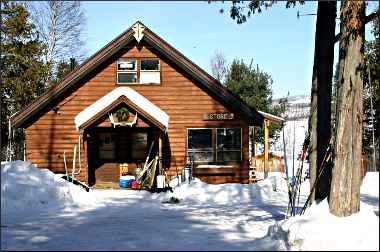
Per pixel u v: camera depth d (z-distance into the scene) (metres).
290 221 9.49
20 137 35.62
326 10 11.38
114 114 21.41
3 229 10.86
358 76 9.35
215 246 9.02
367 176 21.42
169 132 22.77
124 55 22.94
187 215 13.56
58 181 16.36
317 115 11.41
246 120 22.83
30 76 34.22
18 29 34.94
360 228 8.42
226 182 22.62
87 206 15.23
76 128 21.42
